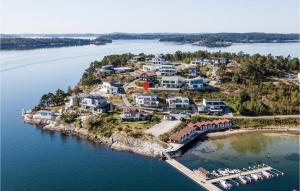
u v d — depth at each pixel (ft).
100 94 640.17
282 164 398.21
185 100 558.56
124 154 428.15
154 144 439.63
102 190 336.90
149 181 353.92
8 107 651.25
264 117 539.29
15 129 523.70
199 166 390.42
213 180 352.08
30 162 400.88
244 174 365.61
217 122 506.07
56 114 558.97
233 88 642.63
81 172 375.45
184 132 461.78
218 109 549.13
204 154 425.69
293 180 356.38
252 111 548.72
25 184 347.36
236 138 481.87
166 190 335.67
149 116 521.65
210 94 611.06
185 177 362.53
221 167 388.37
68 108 577.84
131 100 595.88
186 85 645.10
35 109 597.52
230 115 544.21
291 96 586.45
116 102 590.55
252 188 338.75
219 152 432.25
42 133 507.30
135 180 357.00
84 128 505.25
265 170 376.68
